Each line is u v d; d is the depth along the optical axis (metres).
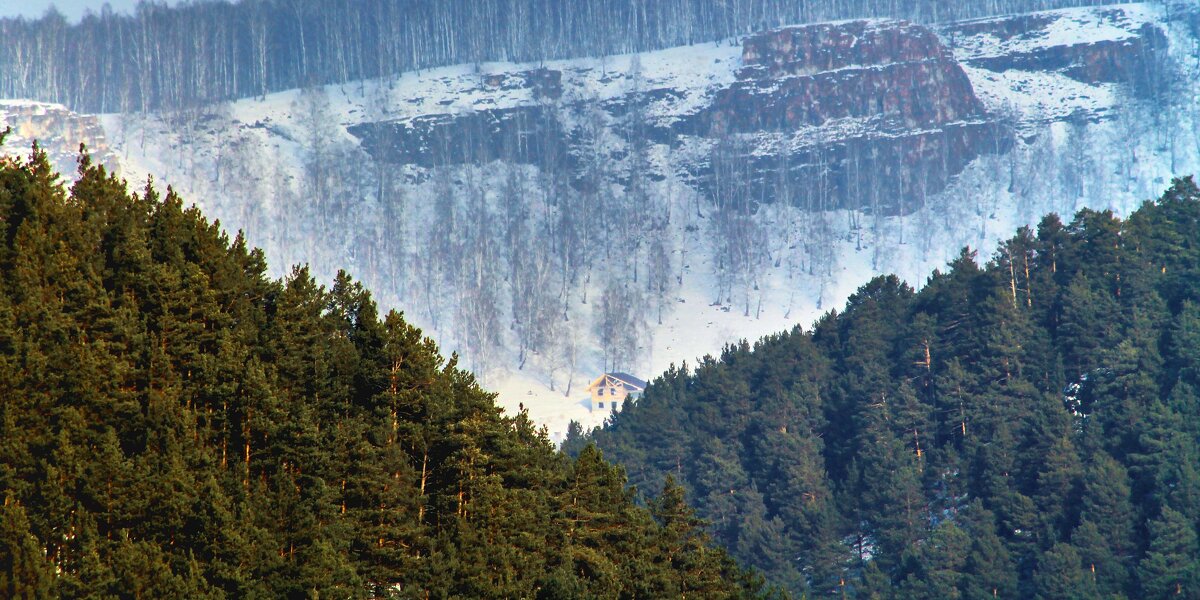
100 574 157.75
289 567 173.25
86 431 175.75
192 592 161.00
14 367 175.50
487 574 192.75
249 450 189.12
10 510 156.38
